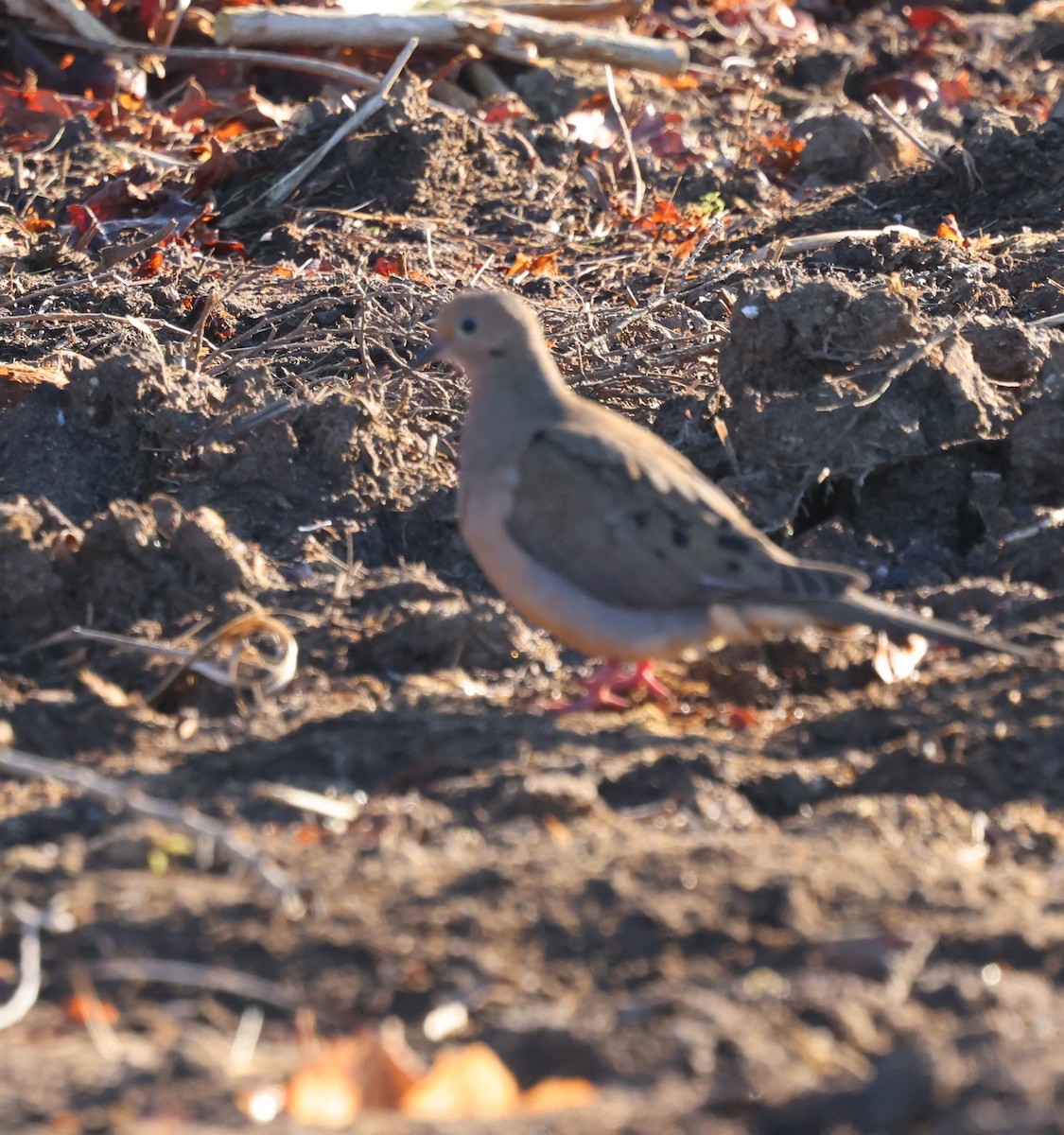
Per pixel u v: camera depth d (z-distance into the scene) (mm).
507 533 10156
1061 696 9820
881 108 22250
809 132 25031
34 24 25469
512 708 10164
